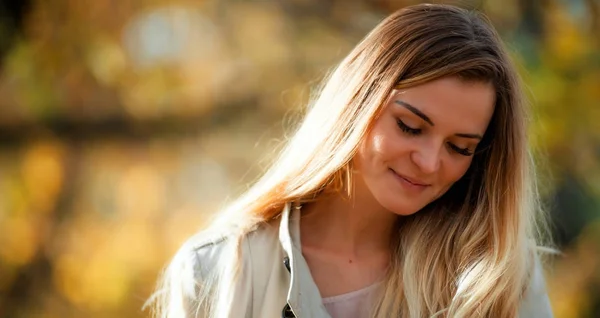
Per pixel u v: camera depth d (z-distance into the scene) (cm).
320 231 188
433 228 191
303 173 183
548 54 453
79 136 497
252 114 494
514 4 455
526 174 188
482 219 190
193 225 482
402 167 172
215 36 503
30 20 500
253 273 182
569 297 445
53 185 492
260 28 499
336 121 179
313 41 491
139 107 499
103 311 473
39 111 496
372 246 190
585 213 448
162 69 503
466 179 193
